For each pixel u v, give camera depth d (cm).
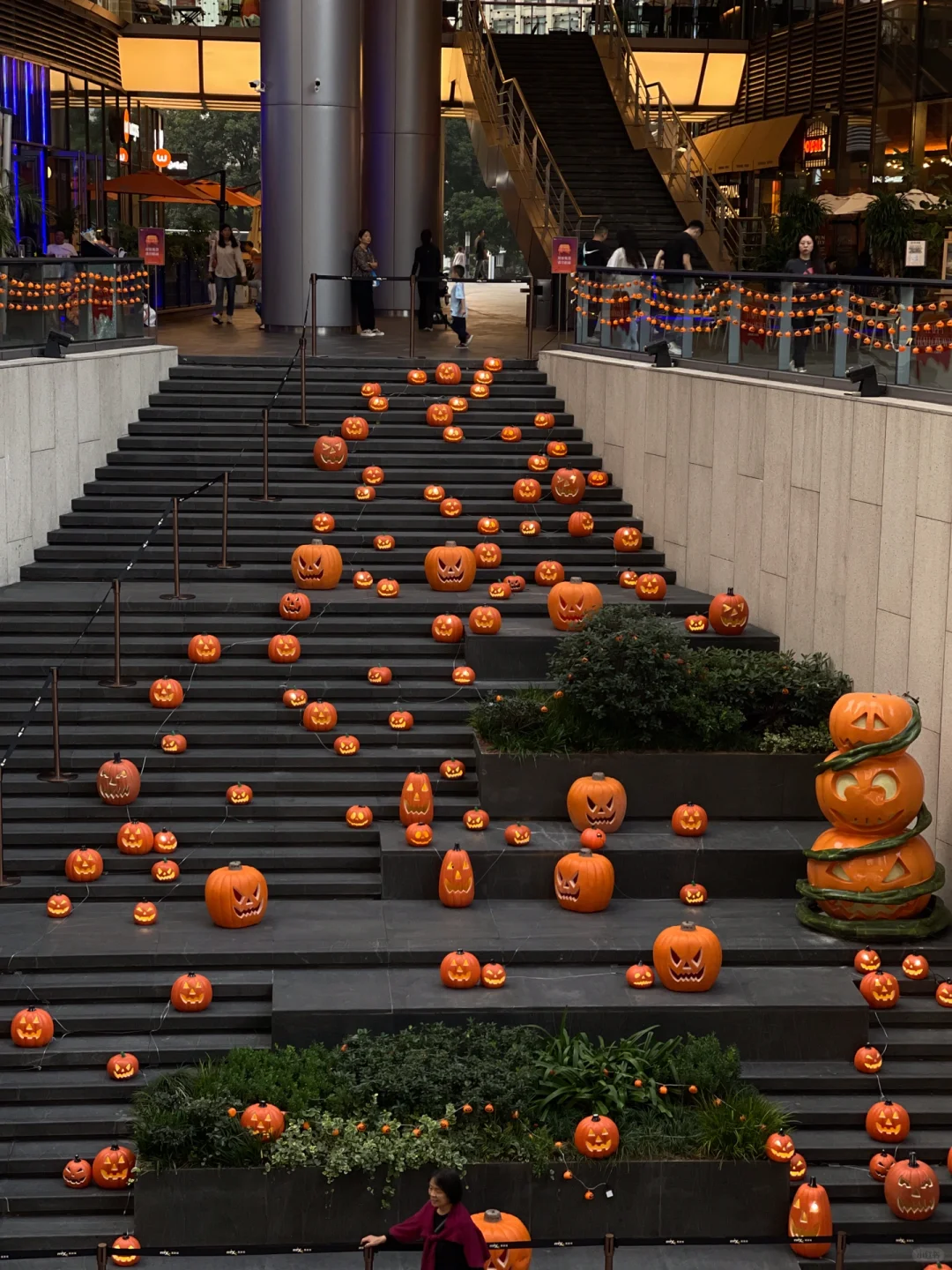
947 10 2705
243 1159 959
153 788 1346
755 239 3014
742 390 1548
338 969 1152
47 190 2961
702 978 1112
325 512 1739
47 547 1675
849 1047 1100
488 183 3056
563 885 1236
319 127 2483
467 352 2211
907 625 1255
